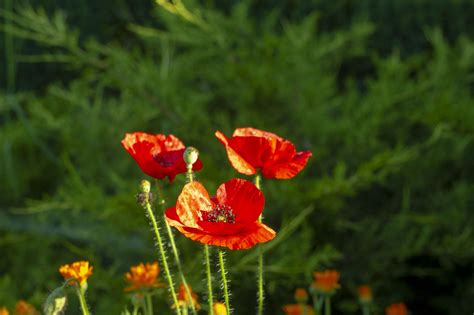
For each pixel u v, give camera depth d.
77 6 6.52
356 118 4.53
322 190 3.77
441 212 4.45
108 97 6.21
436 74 4.69
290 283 3.78
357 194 4.50
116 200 3.59
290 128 4.55
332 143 4.56
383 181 4.08
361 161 4.50
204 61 4.93
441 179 4.68
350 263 4.29
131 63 4.71
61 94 5.09
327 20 6.03
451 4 5.77
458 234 4.29
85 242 4.77
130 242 4.38
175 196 3.72
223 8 6.13
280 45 4.51
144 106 4.61
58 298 1.71
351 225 4.07
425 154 4.58
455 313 4.53
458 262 4.38
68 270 1.80
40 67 6.61
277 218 4.06
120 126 4.93
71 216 4.89
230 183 1.55
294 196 3.83
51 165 5.66
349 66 5.86
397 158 3.71
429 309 4.74
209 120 4.53
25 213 5.23
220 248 1.58
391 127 4.73
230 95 4.82
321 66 4.91
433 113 4.18
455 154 4.57
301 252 3.71
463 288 4.57
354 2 5.95
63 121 5.05
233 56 4.59
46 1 6.52
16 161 5.61
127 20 6.52
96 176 4.99
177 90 4.64
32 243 4.86
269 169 1.66
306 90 4.49
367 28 4.92
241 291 4.02
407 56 5.86
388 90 4.50
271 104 4.53
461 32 5.78
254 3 6.12
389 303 4.41
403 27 5.87
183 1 4.83
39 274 4.68
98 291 4.12
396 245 4.27
